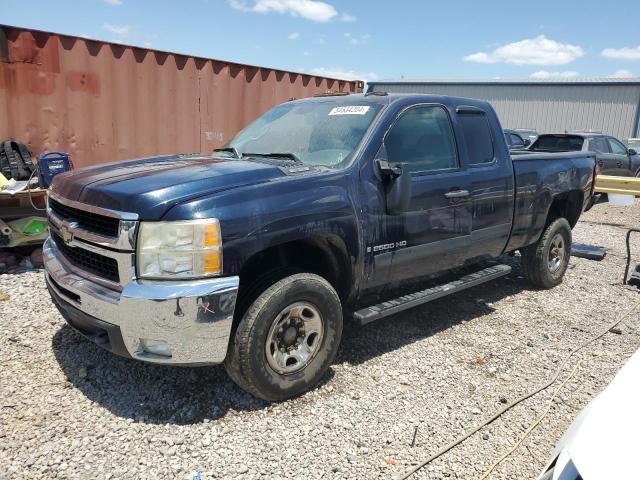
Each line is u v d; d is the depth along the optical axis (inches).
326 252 140.9
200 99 311.4
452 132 173.8
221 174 125.2
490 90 1347.2
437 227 163.5
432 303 210.5
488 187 181.0
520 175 197.2
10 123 253.1
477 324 189.8
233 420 123.1
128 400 129.3
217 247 112.6
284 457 110.7
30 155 249.3
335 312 136.4
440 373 150.6
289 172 133.3
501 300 218.2
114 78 278.5
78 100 269.6
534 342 175.5
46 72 258.7
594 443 68.1
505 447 117.6
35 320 172.6
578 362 161.0
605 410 74.1
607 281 251.0
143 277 111.7
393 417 127.1
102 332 122.8
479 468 110.0
